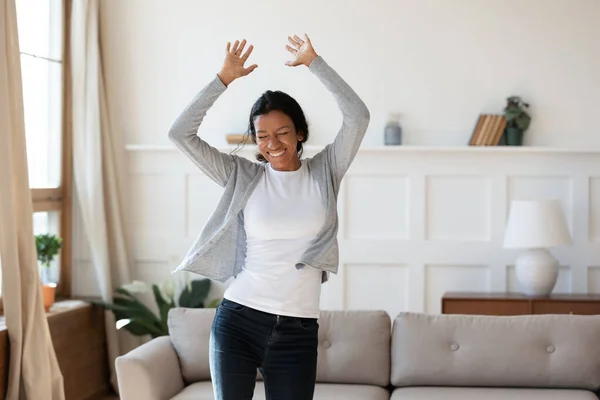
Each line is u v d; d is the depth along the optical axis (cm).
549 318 369
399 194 534
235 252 261
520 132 521
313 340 249
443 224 532
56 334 465
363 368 372
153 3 552
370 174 535
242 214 259
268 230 247
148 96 554
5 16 400
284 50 543
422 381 367
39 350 412
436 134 534
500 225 526
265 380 251
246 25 545
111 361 525
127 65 555
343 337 376
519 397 344
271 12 543
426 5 533
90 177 525
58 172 532
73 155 529
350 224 538
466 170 528
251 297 247
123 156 552
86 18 525
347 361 372
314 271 250
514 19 529
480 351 363
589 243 521
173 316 386
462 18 531
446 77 533
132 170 554
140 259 554
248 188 253
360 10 537
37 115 504
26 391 405
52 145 524
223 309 253
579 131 526
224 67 253
